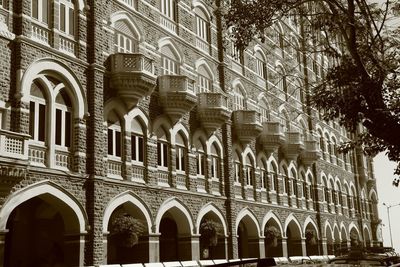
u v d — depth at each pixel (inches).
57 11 848.9
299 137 1615.4
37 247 907.4
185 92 1054.4
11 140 689.6
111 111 933.8
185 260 1083.3
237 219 1280.8
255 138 1389.0
